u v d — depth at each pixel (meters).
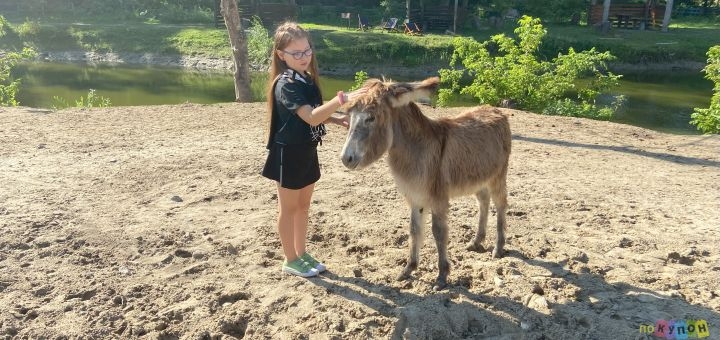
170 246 5.20
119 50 29.80
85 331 3.89
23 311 4.12
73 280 4.55
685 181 7.61
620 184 7.34
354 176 7.43
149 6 38.53
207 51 28.52
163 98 19.02
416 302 4.23
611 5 32.72
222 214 6.00
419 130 4.19
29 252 4.96
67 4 38.28
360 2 38.75
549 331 3.91
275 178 4.27
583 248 5.26
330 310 4.12
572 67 14.78
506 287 4.48
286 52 4.04
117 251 5.07
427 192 4.30
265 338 3.87
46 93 19.80
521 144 9.66
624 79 23.89
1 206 5.95
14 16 36.28
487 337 3.90
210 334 3.91
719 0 40.94
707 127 12.61
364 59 26.36
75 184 6.79
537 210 6.25
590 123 11.91
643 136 10.84
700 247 5.25
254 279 4.60
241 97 15.73
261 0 36.84
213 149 8.59
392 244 5.36
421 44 27.02
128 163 7.70
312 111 3.91
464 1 31.78
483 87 14.99
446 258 4.48
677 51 27.20
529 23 14.66
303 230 4.70
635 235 5.56
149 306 4.23
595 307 4.19
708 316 4.03
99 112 11.52
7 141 8.74
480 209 5.16
